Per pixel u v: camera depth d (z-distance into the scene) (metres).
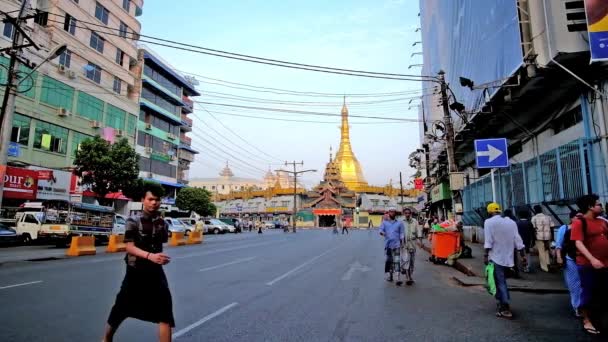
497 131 18.72
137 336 5.26
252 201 88.31
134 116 39.91
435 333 5.48
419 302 7.53
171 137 48.62
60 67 29.80
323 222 83.00
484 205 18.92
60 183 28.59
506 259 6.48
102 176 26.05
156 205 4.32
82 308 6.76
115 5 36.56
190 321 6.00
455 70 22.05
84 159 25.94
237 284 9.38
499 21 14.03
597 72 11.05
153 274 4.13
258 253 18.08
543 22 11.45
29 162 27.27
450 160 16.55
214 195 95.94
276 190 85.19
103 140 26.91
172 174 49.38
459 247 13.98
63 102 30.28
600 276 5.62
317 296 8.02
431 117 31.64
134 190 27.61
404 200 88.38
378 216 81.19
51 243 23.62
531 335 5.40
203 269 12.12
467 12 19.02
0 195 16.23
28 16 16.95
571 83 12.06
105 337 4.18
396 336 5.33
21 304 7.06
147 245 4.17
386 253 10.09
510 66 13.01
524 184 14.02
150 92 44.78
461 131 19.72
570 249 6.03
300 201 83.12
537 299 7.86
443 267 13.44
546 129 14.72
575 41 10.60
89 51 33.19
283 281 9.87
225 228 47.75
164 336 4.02
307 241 29.08
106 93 35.41
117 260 14.83
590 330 5.54
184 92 53.84
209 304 7.18
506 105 15.00
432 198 35.56
